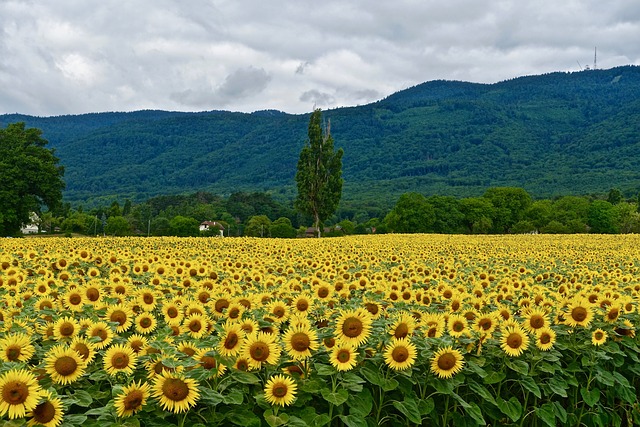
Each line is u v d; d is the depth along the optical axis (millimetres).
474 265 16453
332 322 6332
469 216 105875
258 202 148750
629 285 10914
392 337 5625
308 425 4777
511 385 6441
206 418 4605
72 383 4859
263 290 9008
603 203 101062
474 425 5762
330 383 5242
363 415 5047
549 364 6344
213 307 6785
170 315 6633
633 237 46219
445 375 5465
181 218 80812
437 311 7930
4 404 3871
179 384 4352
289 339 5227
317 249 22422
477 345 6250
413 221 98875
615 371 7113
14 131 64875
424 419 5832
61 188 66375
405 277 12234
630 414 6969
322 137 67375
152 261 13891
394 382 5316
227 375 5102
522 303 8484
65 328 5559
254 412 5066
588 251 25281
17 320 6043
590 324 7086
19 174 61750
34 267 12156
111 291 8188
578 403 6844
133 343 5480
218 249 21938
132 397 4301
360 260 16656
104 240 28562
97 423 4316
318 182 66812
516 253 22406
